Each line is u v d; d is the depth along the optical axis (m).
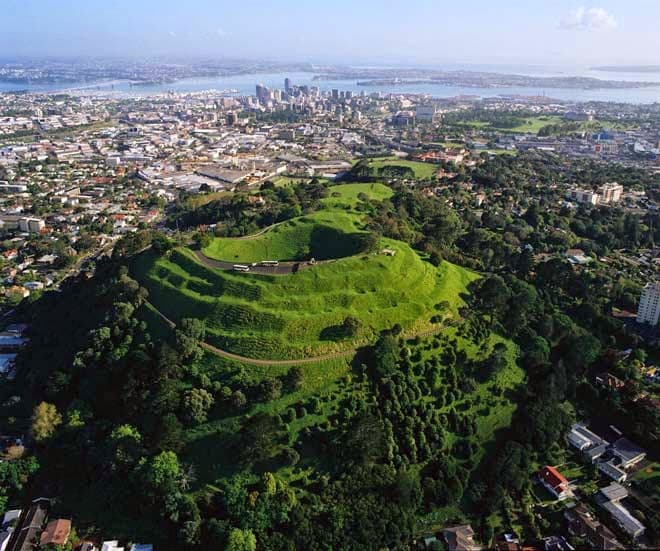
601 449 185.50
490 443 183.62
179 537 145.75
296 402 176.75
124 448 161.75
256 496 151.62
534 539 158.00
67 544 148.25
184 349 186.25
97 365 198.00
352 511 154.62
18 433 191.38
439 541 154.38
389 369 186.38
